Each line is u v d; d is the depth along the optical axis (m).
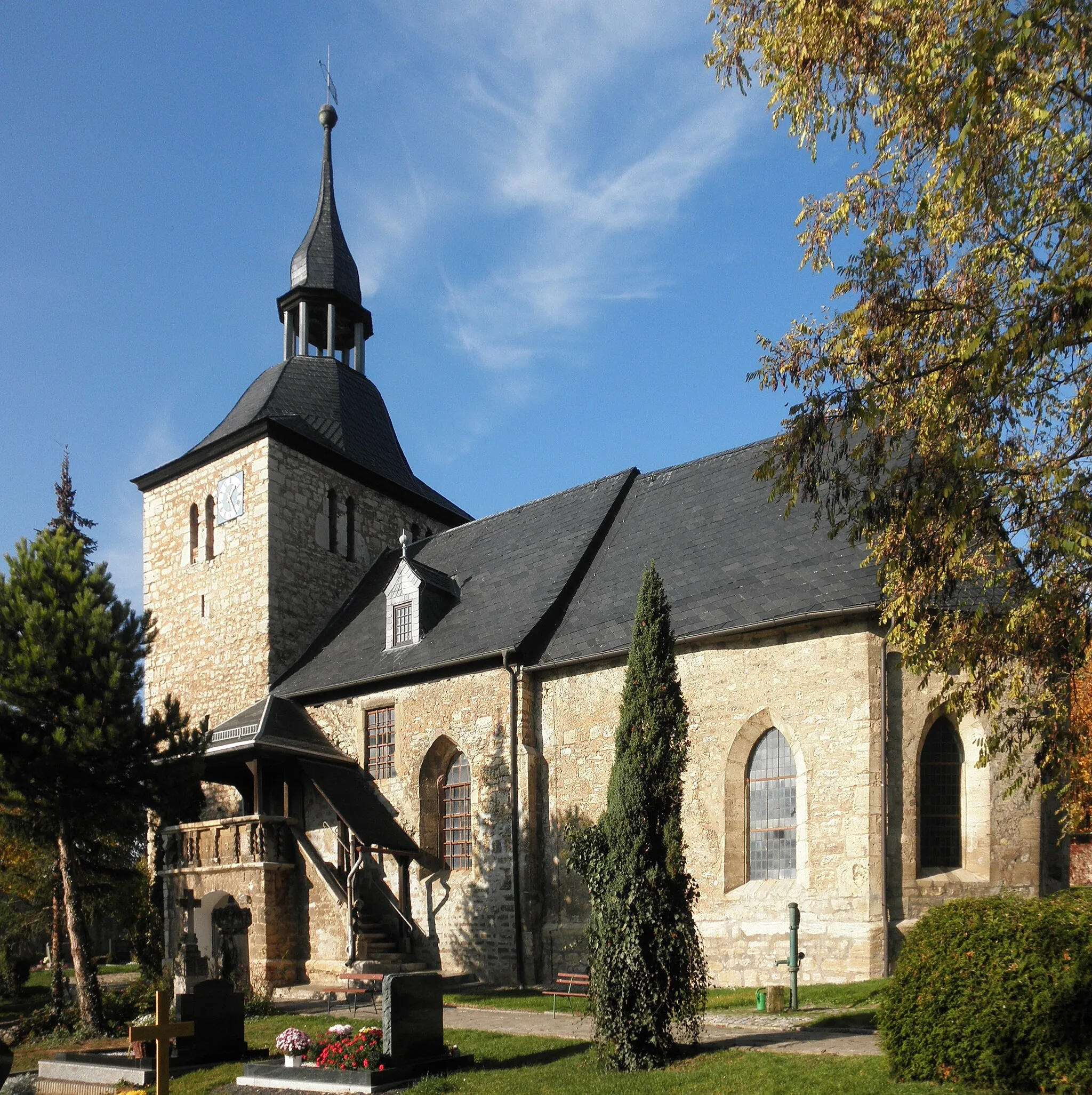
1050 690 11.88
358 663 25.84
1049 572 11.23
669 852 12.55
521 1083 11.79
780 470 13.88
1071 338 10.05
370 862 23.84
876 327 11.66
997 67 10.03
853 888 16.92
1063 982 9.23
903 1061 9.82
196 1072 13.95
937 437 11.43
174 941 24.16
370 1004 19.34
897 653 17.47
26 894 26.44
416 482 34.12
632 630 13.58
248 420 30.12
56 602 19.12
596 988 12.42
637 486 26.16
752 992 16.38
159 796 19.58
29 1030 18.62
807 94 12.26
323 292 32.72
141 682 20.00
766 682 18.52
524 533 27.28
